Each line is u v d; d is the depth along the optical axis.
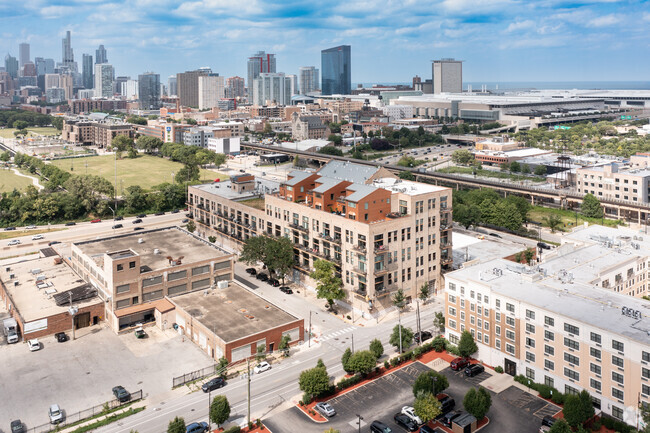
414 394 124.81
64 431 118.44
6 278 197.88
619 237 192.50
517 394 128.88
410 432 116.50
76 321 171.50
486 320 142.62
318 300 188.50
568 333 122.81
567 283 144.75
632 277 167.88
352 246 174.12
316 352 153.25
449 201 191.25
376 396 130.50
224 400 117.19
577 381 122.50
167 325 170.75
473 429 115.25
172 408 127.12
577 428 112.25
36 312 167.62
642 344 108.81
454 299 152.00
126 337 164.88
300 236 199.25
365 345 155.75
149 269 179.75
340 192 191.62
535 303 130.88
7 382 139.25
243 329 153.50
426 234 185.38
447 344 153.00
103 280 177.12
